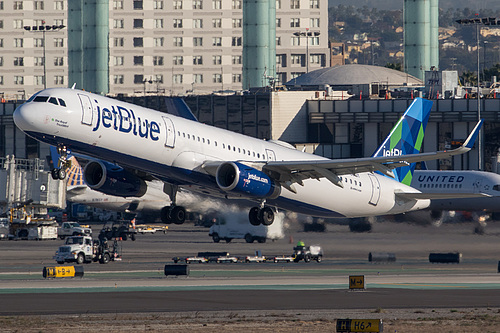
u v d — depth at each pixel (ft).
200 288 591.78
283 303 511.81
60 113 611.88
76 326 424.87
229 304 506.48
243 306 498.69
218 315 463.01
